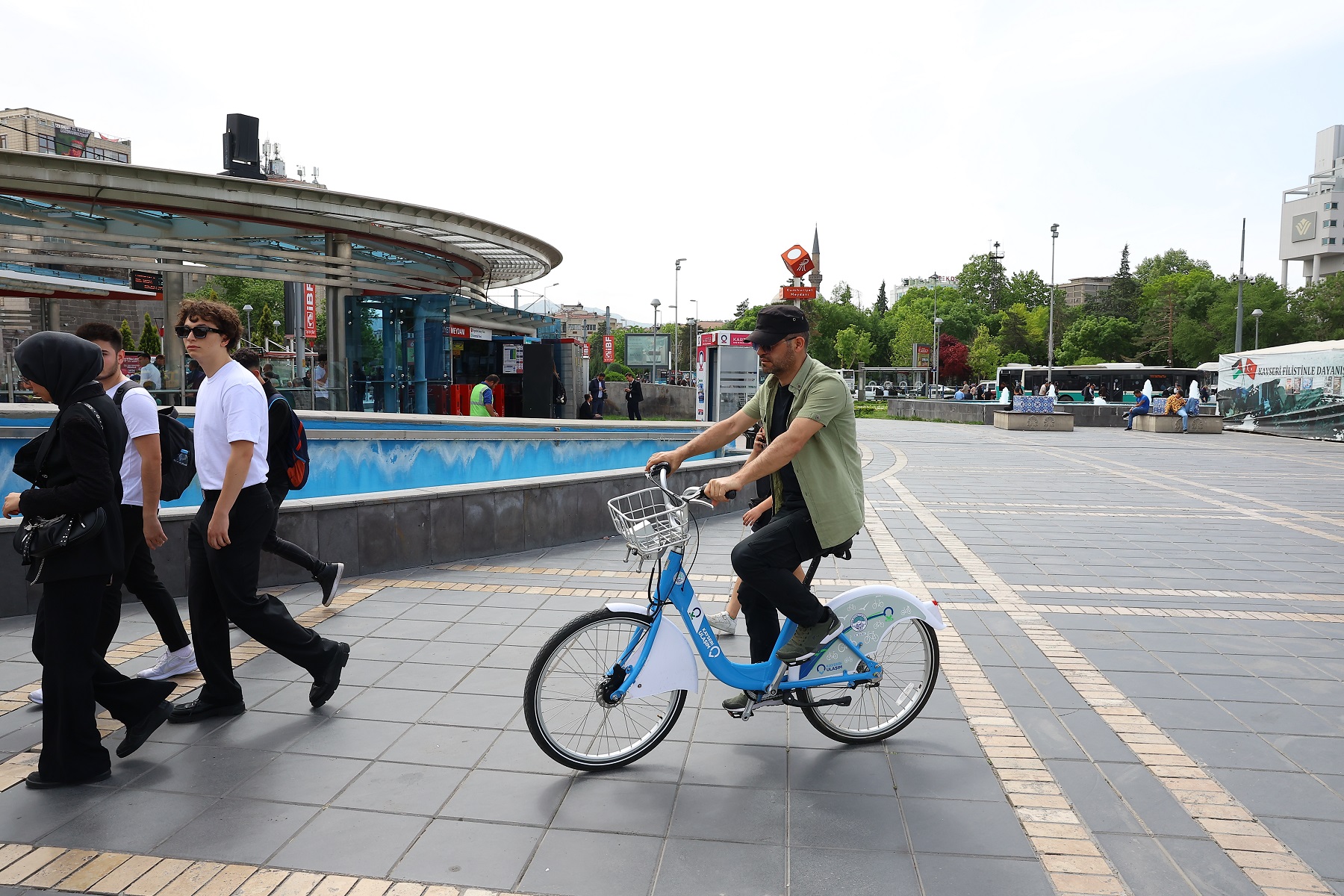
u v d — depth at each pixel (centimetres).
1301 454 1928
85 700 326
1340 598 622
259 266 1362
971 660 478
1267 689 436
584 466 1218
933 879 270
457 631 515
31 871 270
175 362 1691
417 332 1781
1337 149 13900
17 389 1661
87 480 314
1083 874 272
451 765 345
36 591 548
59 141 5925
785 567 346
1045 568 717
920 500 1133
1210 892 263
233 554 373
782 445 325
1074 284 14000
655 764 349
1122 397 4250
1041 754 359
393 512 662
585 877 269
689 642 348
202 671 387
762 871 273
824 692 367
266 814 306
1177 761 353
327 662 397
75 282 1959
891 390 7088
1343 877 271
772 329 334
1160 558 764
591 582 635
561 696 339
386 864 276
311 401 1552
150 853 281
